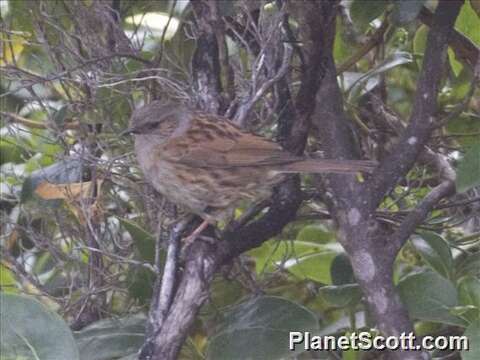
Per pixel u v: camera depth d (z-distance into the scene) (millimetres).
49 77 8648
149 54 9359
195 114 8352
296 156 7816
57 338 6898
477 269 8195
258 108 8672
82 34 8703
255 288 8734
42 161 10383
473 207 8953
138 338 7879
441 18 7863
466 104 8320
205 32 8133
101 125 9320
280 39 7602
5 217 9320
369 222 7551
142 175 9109
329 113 8062
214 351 7488
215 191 8375
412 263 9477
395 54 9117
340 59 9758
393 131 9359
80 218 8750
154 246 8117
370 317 8234
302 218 8664
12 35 9758
